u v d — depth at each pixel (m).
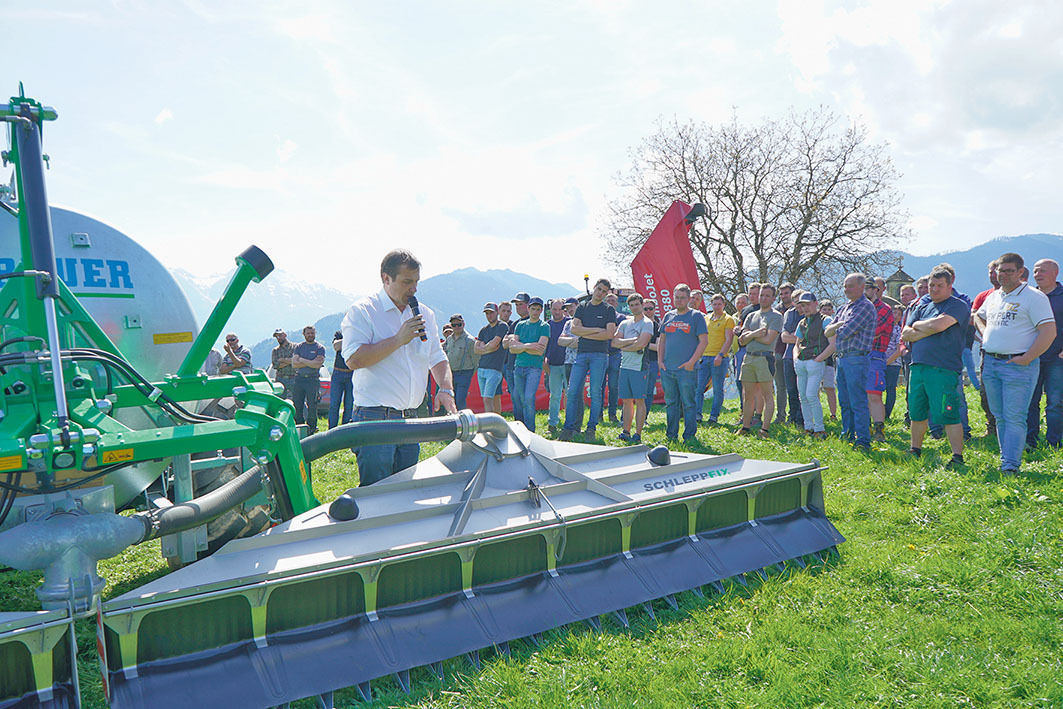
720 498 4.50
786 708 3.07
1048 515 5.20
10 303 3.47
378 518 3.64
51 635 2.58
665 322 9.34
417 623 3.33
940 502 5.75
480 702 3.04
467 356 11.69
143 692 2.70
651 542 4.22
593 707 3.00
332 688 2.98
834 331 8.55
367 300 4.57
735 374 12.85
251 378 4.36
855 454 7.58
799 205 39.34
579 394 9.78
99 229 4.70
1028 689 3.12
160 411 4.64
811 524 4.85
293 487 3.71
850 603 4.06
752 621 3.81
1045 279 7.33
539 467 4.52
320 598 3.15
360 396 4.64
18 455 2.83
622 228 41.06
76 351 3.07
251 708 2.79
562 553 3.76
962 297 9.34
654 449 4.87
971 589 4.20
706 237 40.84
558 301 11.35
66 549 2.73
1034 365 6.44
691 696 3.14
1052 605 3.90
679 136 40.91
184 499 3.76
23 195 2.97
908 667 3.31
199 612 2.87
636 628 3.71
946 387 6.80
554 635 3.56
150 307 4.81
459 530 3.58
